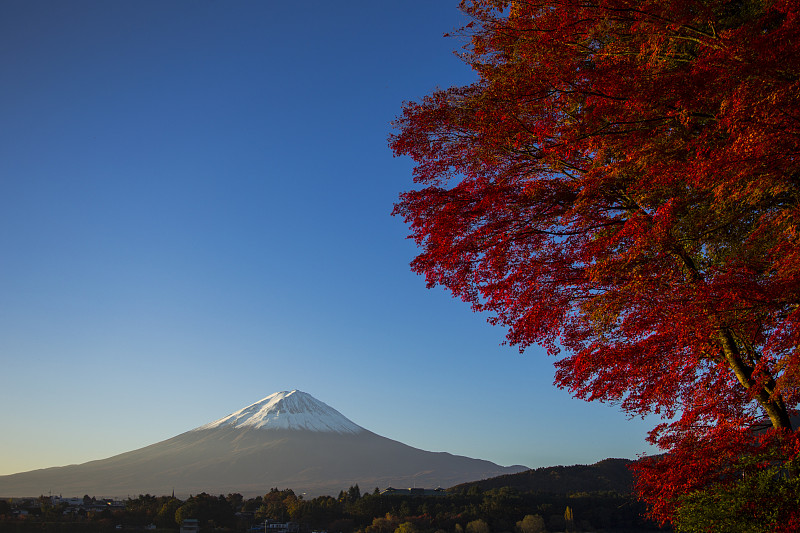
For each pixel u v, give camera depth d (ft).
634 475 37.99
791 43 24.62
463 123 35.06
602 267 31.40
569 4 29.94
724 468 35.14
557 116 33.27
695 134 30.25
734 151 25.39
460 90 35.76
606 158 32.81
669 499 36.11
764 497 31.91
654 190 30.86
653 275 31.35
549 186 34.53
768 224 29.68
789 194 30.83
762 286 28.22
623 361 32.89
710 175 26.48
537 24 31.60
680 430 36.58
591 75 29.71
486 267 35.50
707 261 35.37
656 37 29.17
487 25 33.63
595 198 33.17
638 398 36.04
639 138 29.60
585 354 34.30
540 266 35.01
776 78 25.29
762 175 26.05
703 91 26.84
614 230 35.19
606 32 32.81
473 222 35.35
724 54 26.45
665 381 34.71
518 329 34.94
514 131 33.63
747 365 34.27
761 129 24.80
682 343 30.78
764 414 35.35
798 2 25.09
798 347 27.45
